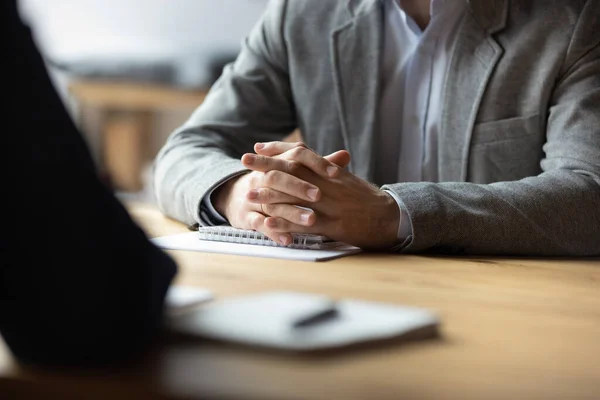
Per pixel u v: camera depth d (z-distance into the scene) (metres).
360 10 1.86
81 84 4.73
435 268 1.14
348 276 1.02
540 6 1.71
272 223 1.31
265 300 0.69
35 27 0.55
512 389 0.53
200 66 4.59
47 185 0.54
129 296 0.55
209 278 0.95
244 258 1.16
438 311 0.81
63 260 0.54
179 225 1.59
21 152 0.53
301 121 1.90
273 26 1.92
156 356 0.56
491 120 1.71
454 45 1.74
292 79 1.90
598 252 1.43
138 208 1.87
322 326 0.63
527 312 0.83
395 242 1.33
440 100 1.78
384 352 0.61
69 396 0.50
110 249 0.56
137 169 5.01
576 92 1.64
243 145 1.88
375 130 1.81
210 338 0.59
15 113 0.53
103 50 4.84
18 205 0.53
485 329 0.73
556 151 1.60
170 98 4.66
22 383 0.51
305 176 1.32
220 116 1.87
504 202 1.36
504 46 1.71
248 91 1.91
